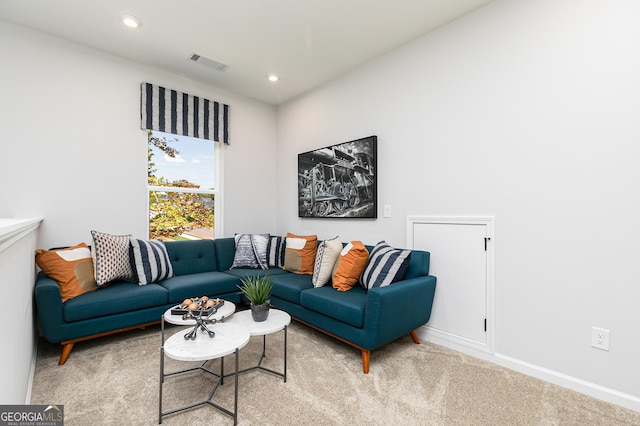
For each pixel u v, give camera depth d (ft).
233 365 6.84
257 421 5.00
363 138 10.12
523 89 6.77
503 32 7.07
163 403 5.43
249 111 13.17
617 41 5.63
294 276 9.98
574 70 6.10
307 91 12.47
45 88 8.56
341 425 4.92
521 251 6.79
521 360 6.77
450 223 8.00
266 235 12.12
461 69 7.81
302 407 5.37
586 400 5.69
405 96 9.05
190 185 11.75
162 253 9.44
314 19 7.90
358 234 10.45
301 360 7.13
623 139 5.57
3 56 7.99
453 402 5.56
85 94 9.20
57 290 6.78
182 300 8.68
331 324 7.43
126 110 9.95
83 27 8.30
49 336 6.68
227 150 12.50
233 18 7.87
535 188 6.60
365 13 7.65
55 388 5.86
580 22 6.03
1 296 3.36
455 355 7.54
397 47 9.24
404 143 9.07
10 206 8.06
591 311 5.90
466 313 7.68
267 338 8.38
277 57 9.83
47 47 8.59
